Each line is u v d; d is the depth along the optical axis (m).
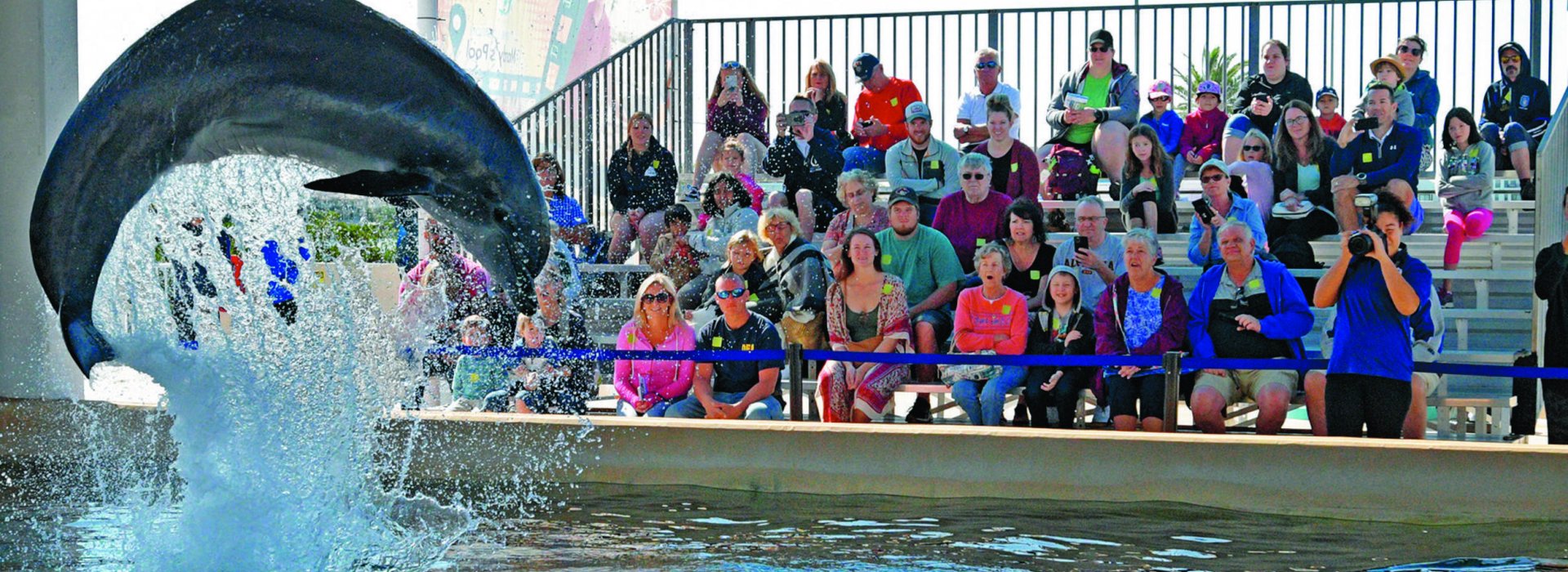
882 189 13.38
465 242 5.62
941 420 10.14
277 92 5.12
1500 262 11.77
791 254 10.45
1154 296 9.17
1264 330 8.94
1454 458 6.90
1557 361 8.66
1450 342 11.13
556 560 6.06
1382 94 11.55
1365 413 8.25
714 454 7.83
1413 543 6.36
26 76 9.66
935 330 10.20
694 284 11.95
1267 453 7.12
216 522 6.45
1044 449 7.42
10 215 9.66
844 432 7.64
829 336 9.99
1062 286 9.50
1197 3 14.04
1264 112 12.59
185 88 5.09
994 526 6.72
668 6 15.43
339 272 9.55
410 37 5.31
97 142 5.10
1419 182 13.53
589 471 8.01
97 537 6.51
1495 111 13.34
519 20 13.80
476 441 8.12
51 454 8.62
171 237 6.21
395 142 5.25
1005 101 11.74
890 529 6.69
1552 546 6.30
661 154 13.41
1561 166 9.76
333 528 6.55
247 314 7.18
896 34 14.68
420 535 6.57
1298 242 10.83
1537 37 13.57
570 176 14.55
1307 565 5.94
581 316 11.02
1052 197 12.76
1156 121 13.16
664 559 6.06
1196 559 6.05
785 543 6.36
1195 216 10.91
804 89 14.33
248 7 5.15
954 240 10.97
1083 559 6.05
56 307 5.30
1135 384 9.11
